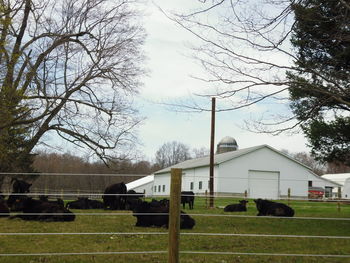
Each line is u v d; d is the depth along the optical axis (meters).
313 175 56.00
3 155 19.23
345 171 88.94
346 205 25.89
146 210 11.89
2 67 18.58
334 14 9.30
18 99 18.34
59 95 22.33
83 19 23.70
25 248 8.46
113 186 18.91
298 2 8.56
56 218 12.94
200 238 10.14
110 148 23.58
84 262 7.25
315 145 15.64
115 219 14.04
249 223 13.80
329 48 11.50
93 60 23.52
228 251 8.59
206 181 43.56
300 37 11.17
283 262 7.68
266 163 42.41
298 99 12.27
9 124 17.92
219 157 46.28
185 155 98.62
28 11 22.45
